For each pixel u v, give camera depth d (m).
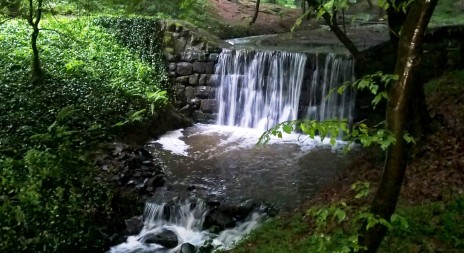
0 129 9.55
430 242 5.22
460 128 8.32
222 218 8.31
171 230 8.34
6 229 6.98
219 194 9.10
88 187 8.57
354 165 9.28
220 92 14.85
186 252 7.43
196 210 8.55
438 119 8.38
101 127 11.02
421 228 5.49
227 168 10.59
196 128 14.18
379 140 2.82
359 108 12.40
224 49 14.86
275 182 9.67
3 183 7.81
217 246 7.50
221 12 21.08
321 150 11.61
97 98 12.02
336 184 8.66
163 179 9.70
